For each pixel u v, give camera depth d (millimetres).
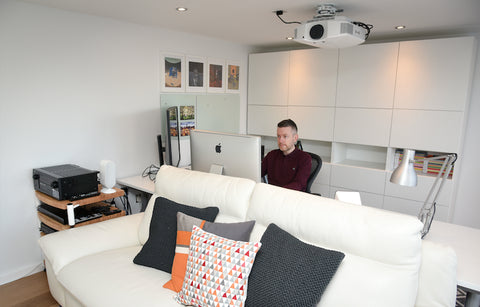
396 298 1301
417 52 3195
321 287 1345
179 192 2139
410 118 3316
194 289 1495
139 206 3375
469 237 1762
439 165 3285
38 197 2502
